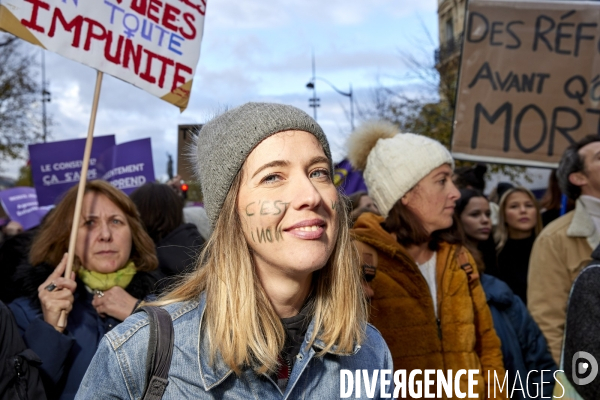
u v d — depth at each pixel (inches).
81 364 96.5
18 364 82.9
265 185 60.2
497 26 162.2
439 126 684.1
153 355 56.5
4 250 137.5
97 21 103.9
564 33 160.1
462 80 163.3
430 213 110.1
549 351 131.0
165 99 110.8
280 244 59.2
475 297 114.1
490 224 168.7
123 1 106.7
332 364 64.0
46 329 92.6
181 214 143.2
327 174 63.2
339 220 66.1
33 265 104.0
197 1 114.6
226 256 60.2
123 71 106.3
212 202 62.9
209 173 63.1
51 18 99.4
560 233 136.1
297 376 60.1
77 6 101.9
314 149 61.6
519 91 160.7
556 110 159.3
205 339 58.6
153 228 138.8
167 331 57.7
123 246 108.1
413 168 109.5
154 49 109.9
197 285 63.0
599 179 131.5
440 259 111.9
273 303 62.8
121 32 106.3
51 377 91.1
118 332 58.4
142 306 61.6
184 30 113.2
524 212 179.9
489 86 161.8
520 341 127.6
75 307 103.4
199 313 60.0
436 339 102.9
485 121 161.3
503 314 127.6
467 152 162.1
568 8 160.2
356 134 122.3
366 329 69.2
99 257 106.0
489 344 112.3
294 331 63.3
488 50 162.2
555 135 159.0
